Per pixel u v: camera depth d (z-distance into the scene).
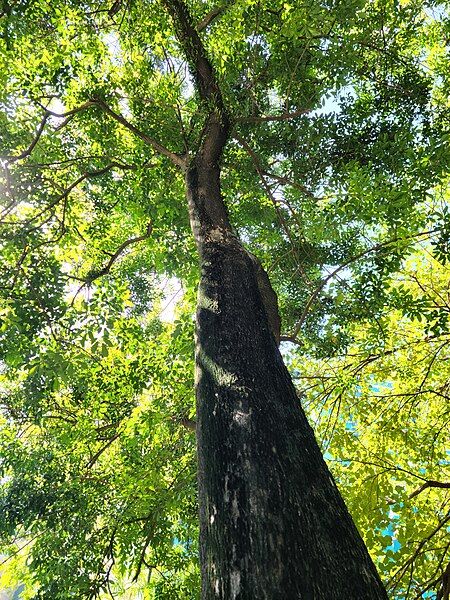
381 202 4.88
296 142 6.29
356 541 1.42
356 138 6.13
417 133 5.93
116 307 4.85
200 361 2.28
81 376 6.18
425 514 4.71
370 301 5.69
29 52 5.52
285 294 7.61
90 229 7.22
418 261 7.09
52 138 5.71
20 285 4.70
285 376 2.17
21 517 6.59
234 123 5.14
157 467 6.11
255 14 5.32
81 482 6.86
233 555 1.31
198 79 5.24
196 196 4.07
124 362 6.32
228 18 5.48
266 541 1.30
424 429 5.91
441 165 4.61
